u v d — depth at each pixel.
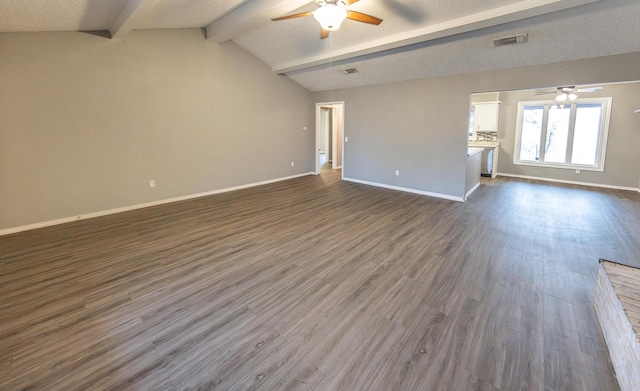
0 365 1.70
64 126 4.10
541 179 7.36
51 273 2.75
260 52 5.98
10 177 3.77
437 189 5.66
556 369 1.67
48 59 3.88
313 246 3.37
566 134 6.96
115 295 2.40
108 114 4.46
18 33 3.65
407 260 3.02
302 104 7.46
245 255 3.13
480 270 2.81
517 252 3.20
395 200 5.41
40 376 1.63
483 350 1.81
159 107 4.98
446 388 1.55
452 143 5.34
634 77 3.68
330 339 1.91
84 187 4.36
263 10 3.96
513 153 7.73
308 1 3.64
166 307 2.25
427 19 3.77
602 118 6.40
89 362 1.73
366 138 6.68
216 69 5.62
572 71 4.06
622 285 1.83
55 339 1.91
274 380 1.60
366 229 3.91
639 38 3.39
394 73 5.57
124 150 4.68
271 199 5.48
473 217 4.42
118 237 3.64
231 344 1.87
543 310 2.20
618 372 1.58
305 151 7.79
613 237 3.63
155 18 4.11
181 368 1.68
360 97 6.64
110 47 4.36
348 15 3.05
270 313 2.18
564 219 4.33
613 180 6.39
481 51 4.27
